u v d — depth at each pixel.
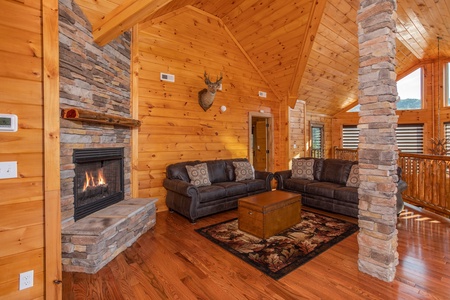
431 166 4.12
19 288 1.61
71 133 2.53
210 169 4.63
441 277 2.12
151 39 4.15
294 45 4.84
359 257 2.27
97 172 3.12
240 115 5.67
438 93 6.88
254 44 5.31
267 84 6.29
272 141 6.47
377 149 2.16
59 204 1.75
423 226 3.36
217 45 5.14
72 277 2.22
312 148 7.69
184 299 1.89
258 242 2.94
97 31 2.79
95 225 2.46
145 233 3.27
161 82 4.29
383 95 2.13
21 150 1.61
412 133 7.32
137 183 3.83
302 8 4.11
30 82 1.64
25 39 1.62
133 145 3.77
